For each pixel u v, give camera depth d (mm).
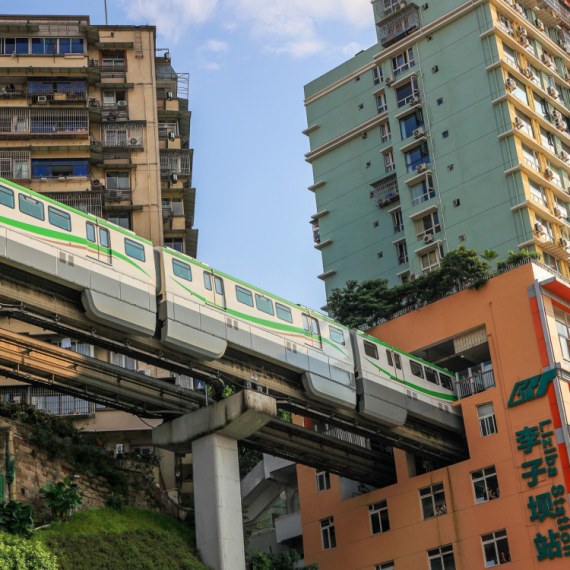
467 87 57312
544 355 40781
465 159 56000
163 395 34875
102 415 43969
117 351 32094
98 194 47125
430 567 40625
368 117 63750
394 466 44344
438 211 56031
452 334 44031
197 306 33562
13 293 29016
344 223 62469
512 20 60188
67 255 30047
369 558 42719
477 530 39719
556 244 54438
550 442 39125
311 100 67438
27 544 27531
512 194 53594
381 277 59156
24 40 50531
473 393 43125
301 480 46938
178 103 55781
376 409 38938
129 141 50344
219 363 34438
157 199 49438
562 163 58062
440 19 59469
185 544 33188
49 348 31531
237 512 33719
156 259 33344
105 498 34094
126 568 30078
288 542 50625
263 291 36875
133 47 52875
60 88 49750
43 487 30938
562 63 64500
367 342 40406
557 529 37656
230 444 34719
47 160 48062
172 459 44156
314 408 37781
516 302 42406
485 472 40625
